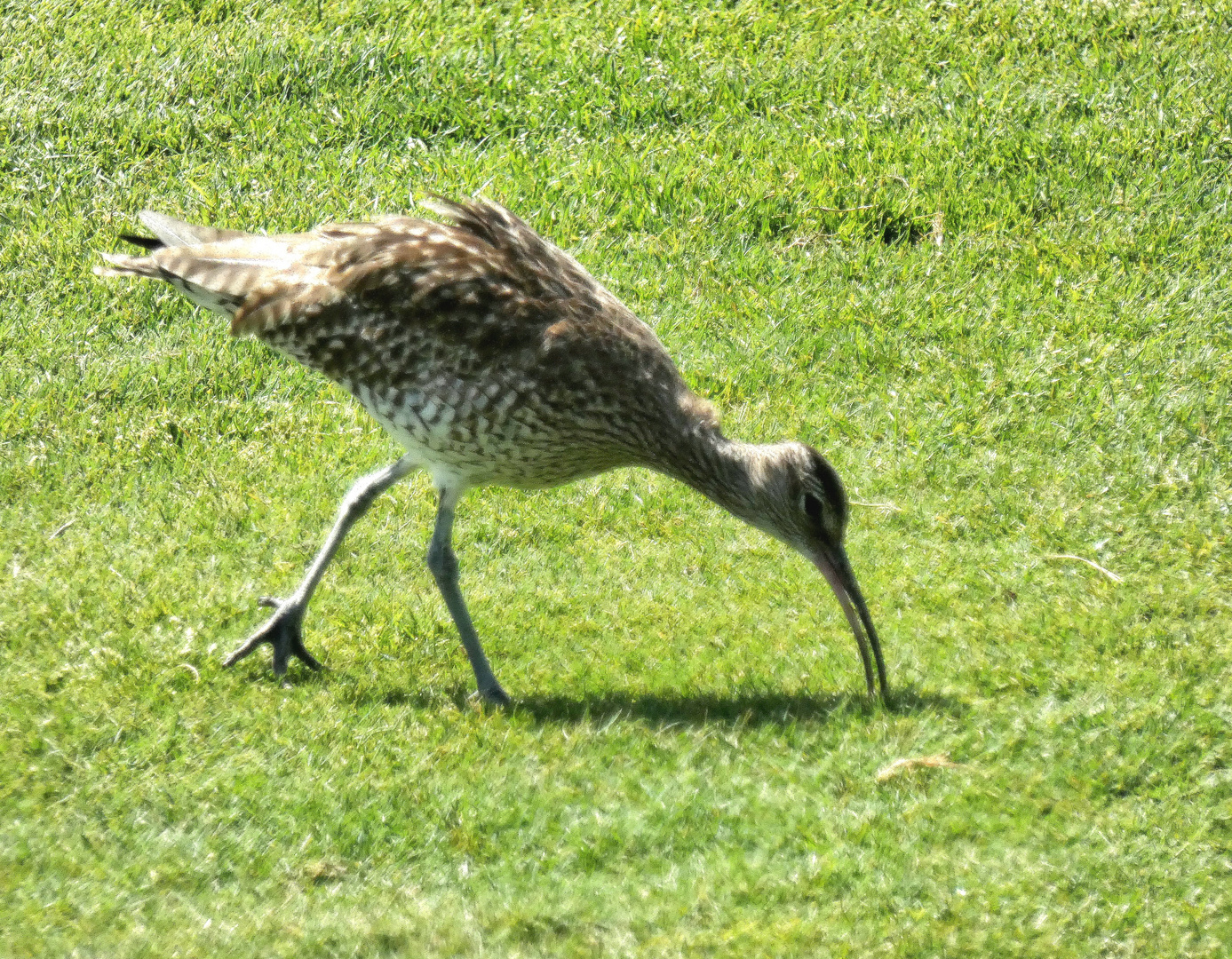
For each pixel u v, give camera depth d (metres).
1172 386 14.47
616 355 11.19
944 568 12.54
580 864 9.42
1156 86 18.70
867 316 15.55
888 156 17.64
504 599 12.27
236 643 11.52
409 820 9.73
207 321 15.34
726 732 10.55
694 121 18.41
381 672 11.38
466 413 11.11
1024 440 14.04
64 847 9.41
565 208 16.73
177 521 12.88
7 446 13.65
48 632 11.43
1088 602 12.03
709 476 11.40
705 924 8.97
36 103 17.89
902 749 10.38
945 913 9.02
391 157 17.58
